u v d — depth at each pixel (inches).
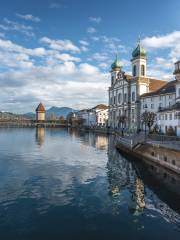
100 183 1220.5
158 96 3927.2
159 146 1581.0
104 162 1803.6
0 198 979.9
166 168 1467.8
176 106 2539.4
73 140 3627.0
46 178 1302.9
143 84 4653.1
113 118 5438.0
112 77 5777.6
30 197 999.0
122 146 2362.2
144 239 695.7
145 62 4864.7
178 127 2442.2
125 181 1261.1
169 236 714.8
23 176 1334.9
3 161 1769.2
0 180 1243.2
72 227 752.3
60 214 840.9
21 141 3331.7
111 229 746.2
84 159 1930.4
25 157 1972.2
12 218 804.0
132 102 4746.6
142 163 1768.0
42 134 4982.8
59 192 1068.5
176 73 2593.5
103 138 4018.2
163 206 929.5
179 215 853.8
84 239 689.0
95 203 948.6
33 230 731.4
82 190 1103.0
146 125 3941.9
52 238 690.8
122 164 1724.9
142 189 1127.6
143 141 1924.2
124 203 954.1
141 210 889.5
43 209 880.3
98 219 812.0
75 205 924.6
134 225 775.1
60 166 1630.2
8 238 686.5
